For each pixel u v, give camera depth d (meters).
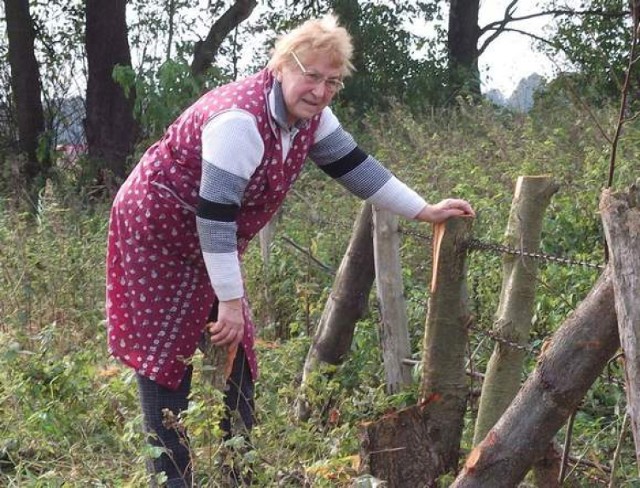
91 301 7.14
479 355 5.14
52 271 7.23
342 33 3.45
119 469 4.39
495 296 5.30
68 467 4.52
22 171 14.41
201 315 3.81
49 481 4.17
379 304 4.91
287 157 3.66
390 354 4.91
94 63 14.95
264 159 3.56
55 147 15.60
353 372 5.21
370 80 18.23
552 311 5.14
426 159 8.75
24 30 15.62
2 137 15.83
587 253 6.24
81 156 14.85
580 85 12.59
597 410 4.71
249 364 3.98
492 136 9.33
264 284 6.77
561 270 5.45
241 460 3.74
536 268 3.89
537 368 3.13
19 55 15.63
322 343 5.22
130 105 14.93
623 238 2.80
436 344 3.96
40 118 15.80
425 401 4.00
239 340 3.70
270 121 3.51
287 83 3.49
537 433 3.15
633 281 2.79
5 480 4.40
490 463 3.20
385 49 18.41
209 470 3.76
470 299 5.37
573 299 5.26
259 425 4.36
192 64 16.50
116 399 4.82
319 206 8.34
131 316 3.83
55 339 6.21
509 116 12.00
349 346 5.25
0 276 7.18
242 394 3.96
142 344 3.82
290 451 4.40
